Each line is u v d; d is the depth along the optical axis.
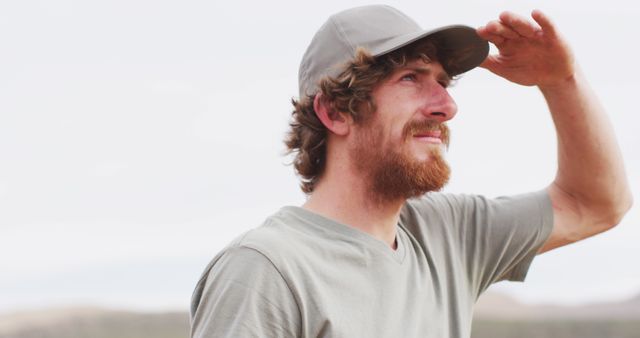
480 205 3.72
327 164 3.45
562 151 3.80
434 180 3.29
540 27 3.48
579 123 3.70
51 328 57.69
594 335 52.03
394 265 3.25
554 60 3.56
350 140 3.38
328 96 3.39
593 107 3.71
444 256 3.53
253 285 3.00
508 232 3.67
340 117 3.41
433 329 3.28
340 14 3.51
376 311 3.14
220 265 3.10
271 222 3.29
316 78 3.49
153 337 50.09
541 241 3.73
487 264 3.66
